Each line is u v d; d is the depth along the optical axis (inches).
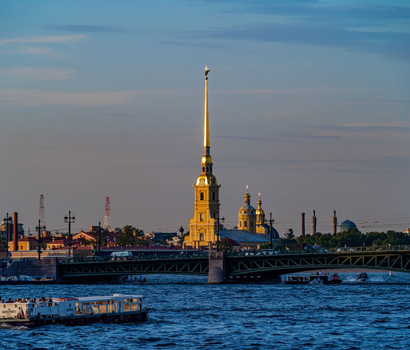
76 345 5625.0
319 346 5595.5
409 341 5787.4
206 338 5915.4
